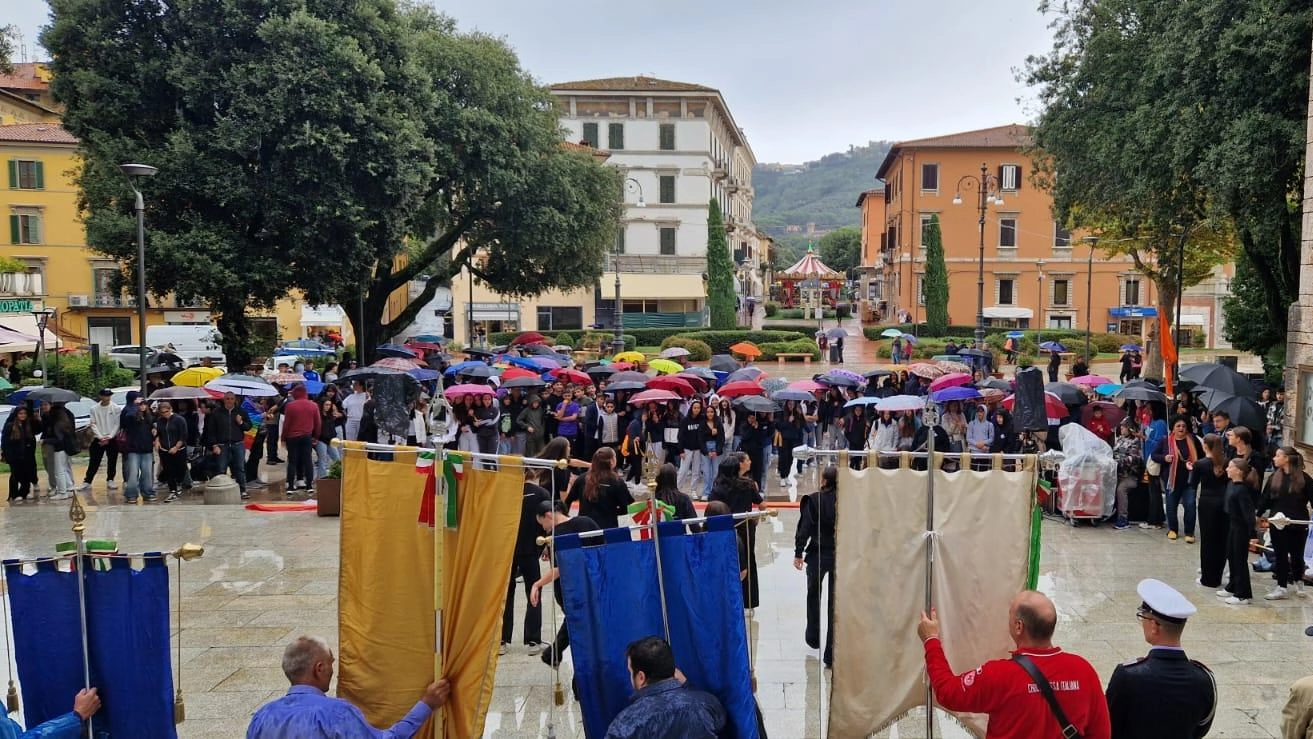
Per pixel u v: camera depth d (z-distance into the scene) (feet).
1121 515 43.01
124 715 16.38
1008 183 192.85
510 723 22.36
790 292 297.53
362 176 82.79
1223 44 57.16
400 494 17.65
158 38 80.79
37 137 159.22
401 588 17.60
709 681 17.02
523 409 58.18
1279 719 22.45
